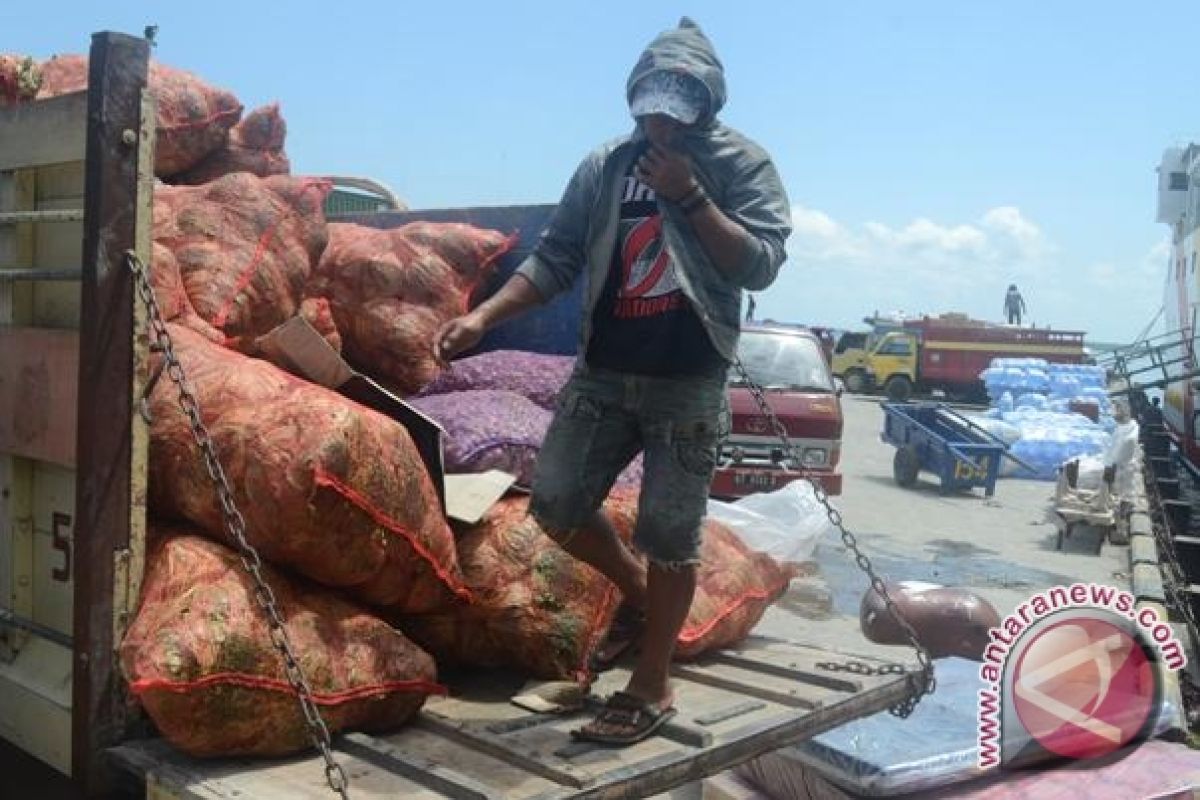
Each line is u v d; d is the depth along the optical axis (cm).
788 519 434
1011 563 1088
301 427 274
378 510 285
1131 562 950
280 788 247
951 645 543
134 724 270
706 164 298
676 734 293
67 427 278
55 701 280
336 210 755
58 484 296
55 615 298
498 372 495
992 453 1568
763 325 1195
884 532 1246
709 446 309
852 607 860
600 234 308
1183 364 1675
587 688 331
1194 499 1477
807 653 394
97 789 264
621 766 270
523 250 538
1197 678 666
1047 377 2441
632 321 304
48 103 284
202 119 518
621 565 335
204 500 279
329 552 279
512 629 333
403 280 502
